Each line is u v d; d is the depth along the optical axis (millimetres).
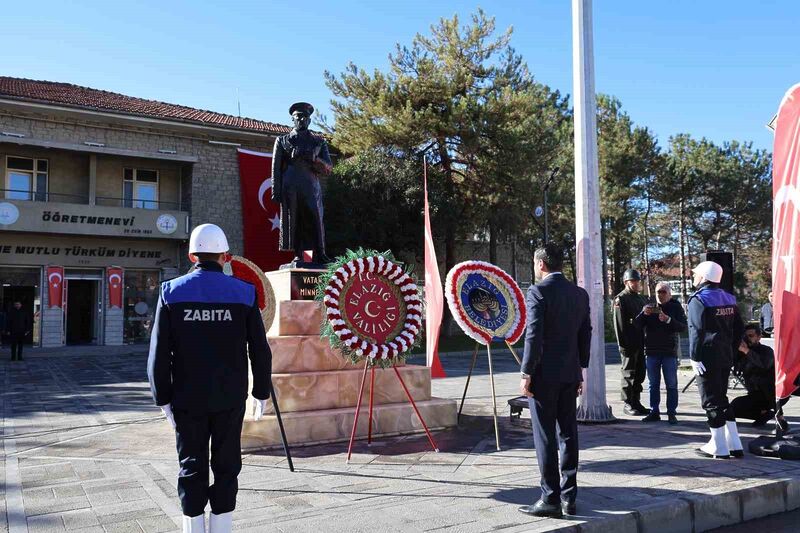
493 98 23016
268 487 4996
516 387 11852
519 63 25359
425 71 23609
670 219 43906
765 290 43875
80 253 24266
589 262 7719
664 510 4324
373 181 24312
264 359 3734
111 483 5172
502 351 21609
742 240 44688
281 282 7852
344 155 27703
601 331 7754
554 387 4281
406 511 4332
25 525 4113
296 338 7090
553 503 4172
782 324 6188
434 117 22812
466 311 6746
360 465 5723
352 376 7184
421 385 7641
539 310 4301
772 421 7789
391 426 7121
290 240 8062
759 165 42656
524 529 3934
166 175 26453
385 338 6551
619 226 37156
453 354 20625
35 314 23609
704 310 5777
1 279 23047
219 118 28766
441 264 29031
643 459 5742
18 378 14414
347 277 6520
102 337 24672
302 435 6582
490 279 7188
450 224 24688
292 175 8102
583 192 7762
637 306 8484
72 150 23609
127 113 24266
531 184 24016
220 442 3547
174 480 5266
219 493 3500
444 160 25094
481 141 23375
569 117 35000
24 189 23859
